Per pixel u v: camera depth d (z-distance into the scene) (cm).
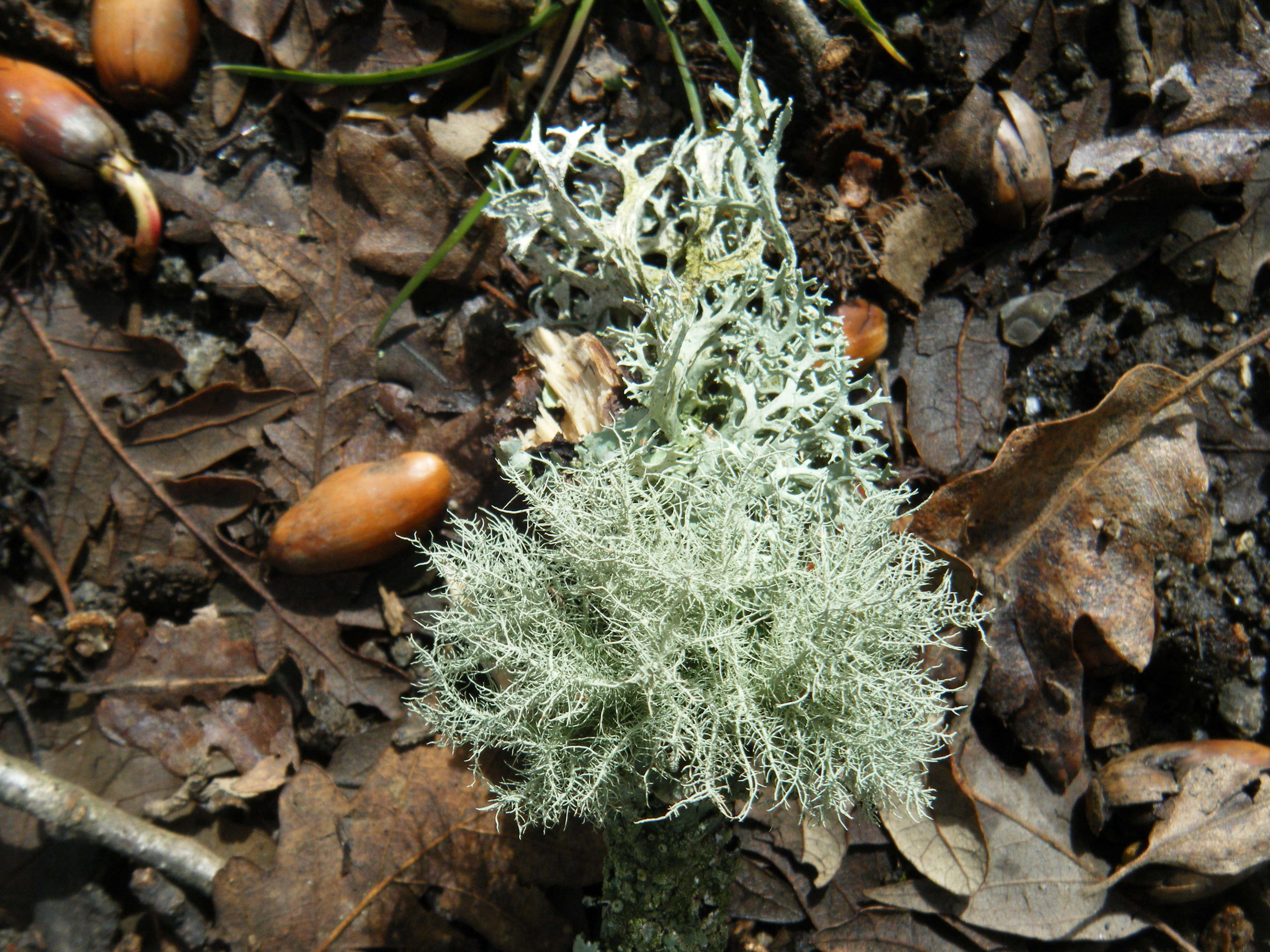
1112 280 16
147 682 14
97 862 14
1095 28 16
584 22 15
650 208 15
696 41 15
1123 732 15
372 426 15
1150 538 15
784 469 12
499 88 15
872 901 14
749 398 13
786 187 15
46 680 14
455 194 15
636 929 13
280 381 14
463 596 13
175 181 15
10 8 14
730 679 11
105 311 14
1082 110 16
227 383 14
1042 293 16
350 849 13
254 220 15
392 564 14
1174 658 15
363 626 14
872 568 12
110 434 14
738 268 14
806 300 13
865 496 14
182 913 13
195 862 13
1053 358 16
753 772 11
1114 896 14
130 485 14
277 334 15
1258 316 16
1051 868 14
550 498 13
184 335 15
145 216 14
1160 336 16
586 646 12
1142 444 15
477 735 12
